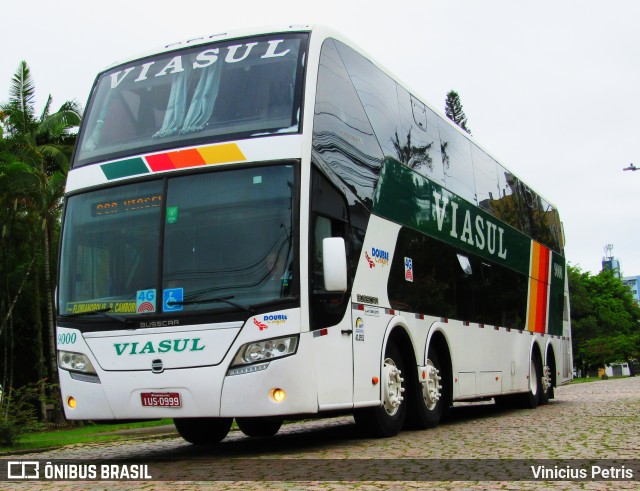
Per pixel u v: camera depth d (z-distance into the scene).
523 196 19.00
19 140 31.44
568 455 8.52
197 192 9.20
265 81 9.56
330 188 9.43
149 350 8.86
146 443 13.91
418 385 11.72
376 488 6.53
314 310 8.74
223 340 8.60
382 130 11.41
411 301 11.64
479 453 8.84
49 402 30.81
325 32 10.20
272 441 11.88
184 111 9.73
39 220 31.50
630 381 53.75
